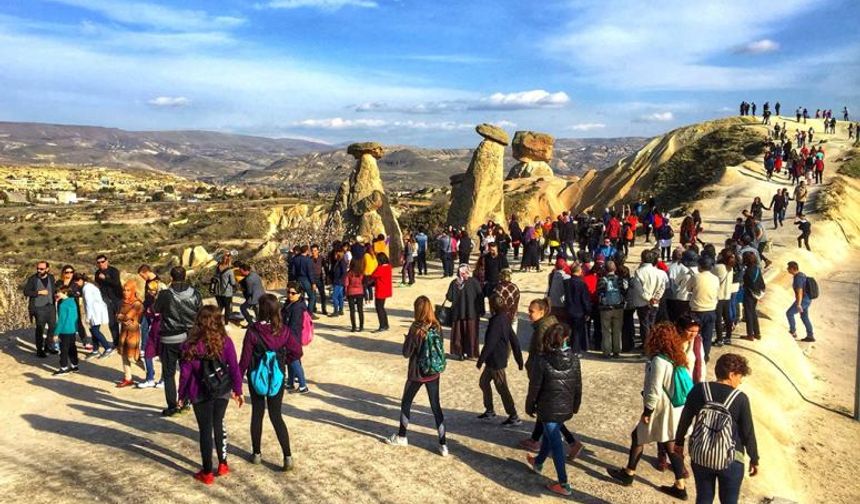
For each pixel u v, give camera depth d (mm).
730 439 5934
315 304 17906
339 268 17484
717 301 13227
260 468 7930
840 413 12914
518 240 27312
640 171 63844
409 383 8602
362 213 28594
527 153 69562
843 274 26500
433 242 32719
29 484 7414
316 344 14703
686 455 8680
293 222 34219
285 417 9898
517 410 10562
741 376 6188
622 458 8672
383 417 10125
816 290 17484
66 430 9297
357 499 7285
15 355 13297
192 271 36781
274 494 7277
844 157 51125
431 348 8422
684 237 24766
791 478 9672
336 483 7633
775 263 24500
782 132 57188
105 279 13586
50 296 13211
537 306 8367
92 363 12883
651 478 8102
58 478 7570
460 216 32625
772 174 46156
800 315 17688
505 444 9055
